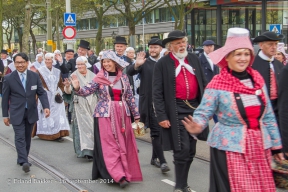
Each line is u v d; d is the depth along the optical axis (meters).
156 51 6.83
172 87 5.31
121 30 27.14
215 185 3.82
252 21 33.84
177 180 5.37
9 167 7.10
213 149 3.82
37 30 73.69
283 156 3.97
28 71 6.86
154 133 6.58
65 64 11.14
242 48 3.68
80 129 7.46
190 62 5.43
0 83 18.14
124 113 6.14
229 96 3.71
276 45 5.33
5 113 6.77
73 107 7.56
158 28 49.03
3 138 9.58
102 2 27.88
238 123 3.72
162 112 5.32
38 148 8.58
